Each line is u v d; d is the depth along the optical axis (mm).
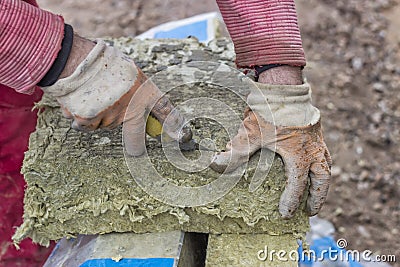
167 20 5008
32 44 1505
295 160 1688
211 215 1845
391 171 3725
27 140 2604
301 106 1699
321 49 4656
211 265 1792
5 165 2596
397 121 4047
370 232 3389
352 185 3656
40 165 1802
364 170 3736
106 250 1839
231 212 1823
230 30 1731
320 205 1762
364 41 4699
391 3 5047
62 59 1532
